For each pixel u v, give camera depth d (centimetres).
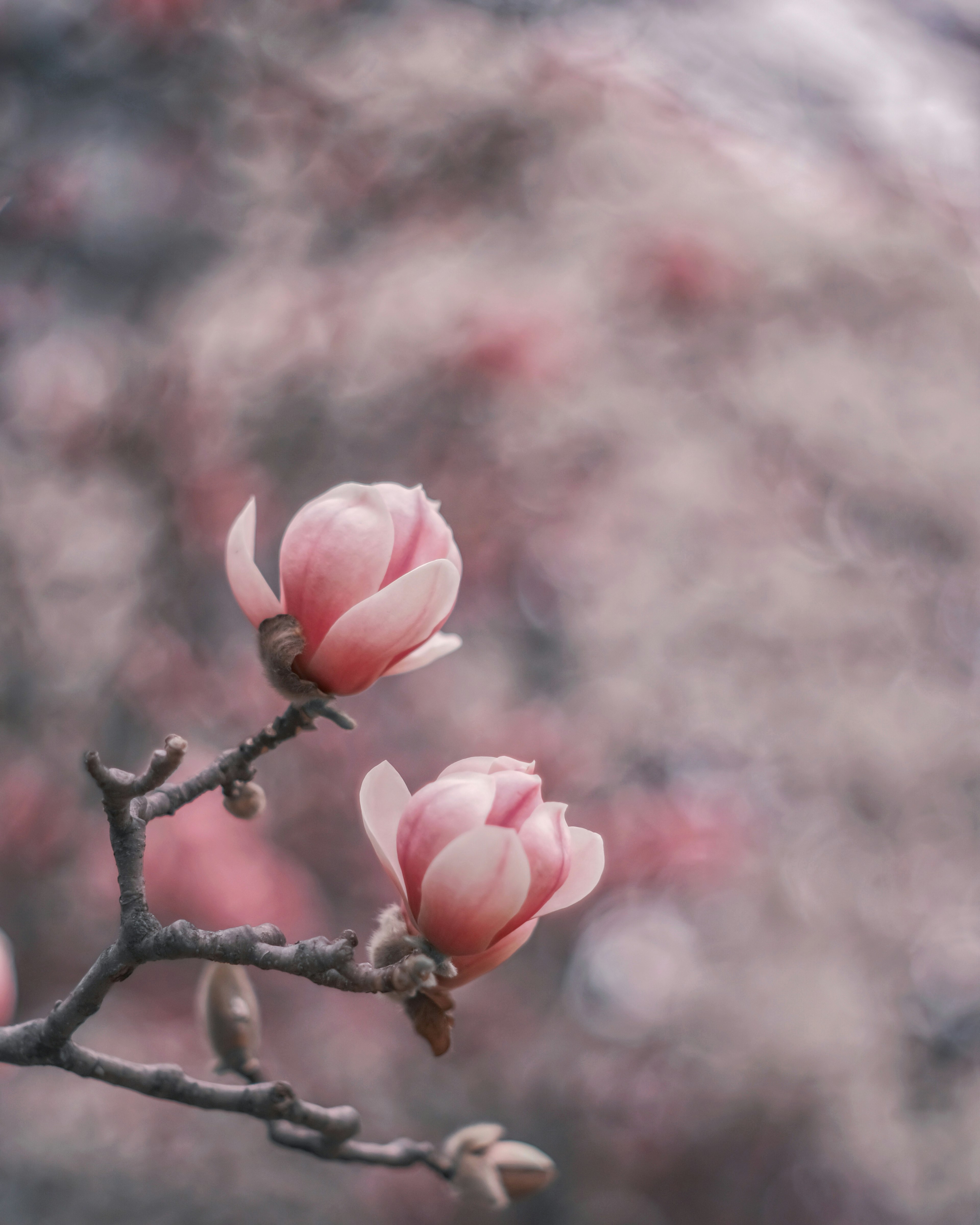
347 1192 409
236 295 474
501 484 479
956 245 549
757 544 484
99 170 464
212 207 482
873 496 503
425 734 476
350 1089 433
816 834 488
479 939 179
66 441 449
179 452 454
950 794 488
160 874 335
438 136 498
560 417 470
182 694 436
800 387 497
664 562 478
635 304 496
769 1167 482
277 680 182
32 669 415
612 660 470
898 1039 485
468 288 478
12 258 454
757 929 481
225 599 455
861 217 542
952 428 511
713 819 469
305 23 482
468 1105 460
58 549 432
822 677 471
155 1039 397
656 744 466
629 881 468
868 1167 475
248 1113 184
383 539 183
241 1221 373
